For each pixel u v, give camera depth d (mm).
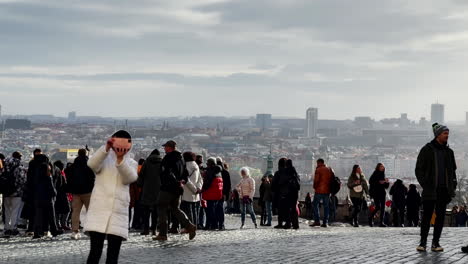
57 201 26781
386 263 15281
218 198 28938
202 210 29750
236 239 22750
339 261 15633
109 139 11672
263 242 21156
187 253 17750
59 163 27625
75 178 23109
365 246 19453
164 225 22125
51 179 23828
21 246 20344
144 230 24844
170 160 22141
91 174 23234
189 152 26000
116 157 11977
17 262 15891
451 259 16219
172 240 22344
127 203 11898
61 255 17594
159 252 18062
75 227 23359
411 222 37062
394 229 31312
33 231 25156
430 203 17844
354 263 15258
